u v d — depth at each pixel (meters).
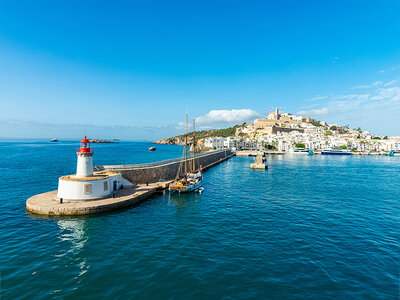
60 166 69.50
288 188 41.91
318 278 13.58
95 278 13.46
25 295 11.89
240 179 53.16
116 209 27.97
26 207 27.08
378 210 27.83
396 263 15.44
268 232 20.66
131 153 153.38
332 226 22.27
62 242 18.45
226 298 11.73
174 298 11.71
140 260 15.59
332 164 91.50
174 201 32.50
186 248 17.41
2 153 118.50
